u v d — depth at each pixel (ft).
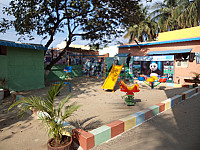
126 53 49.14
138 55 47.06
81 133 9.96
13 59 27.20
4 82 25.77
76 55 51.49
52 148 8.28
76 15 33.81
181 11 62.69
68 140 9.25
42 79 32.32
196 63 35.63
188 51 34.96
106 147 9.73
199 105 19.31
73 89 31.37
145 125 13.23
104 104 19.99
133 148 9.56
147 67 43.42
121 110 17.33
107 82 33.09
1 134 11.68
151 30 77.00
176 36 41.98
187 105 19.51
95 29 37.50
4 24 35.06
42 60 32.19
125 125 12.09
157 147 9.62
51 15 37.27
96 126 12.73
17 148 9.72
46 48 30.42
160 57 40.47
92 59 55.57
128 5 33.91
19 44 25.29
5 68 26.07
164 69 40.14
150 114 15.02
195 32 38.37
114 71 36.24
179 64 38.29
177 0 68.18
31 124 13.51
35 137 11.17
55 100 22.21
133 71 46.34
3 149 9.61
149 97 24.06
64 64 49.24
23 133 11.81
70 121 13.91
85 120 14.17
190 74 36.52
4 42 23.02
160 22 70.23
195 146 9.60
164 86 35.40
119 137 11.10
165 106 17.58
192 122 13.64
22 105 18.33
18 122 14.01
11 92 26.27
